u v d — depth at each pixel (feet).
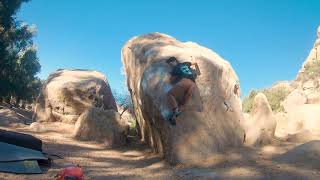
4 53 127.34
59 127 59.11
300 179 28.50
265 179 28.96
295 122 64.85
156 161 37.96
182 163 35.01
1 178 27.58
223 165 33.12
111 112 51.42
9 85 136.77
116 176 31.71
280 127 65.82
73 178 26.91
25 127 58.03
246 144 39.42
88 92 62.85
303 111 66.59
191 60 38.96
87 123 51.29
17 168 29.60
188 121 36.37
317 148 33.14
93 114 51.44
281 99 88.89
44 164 32.81
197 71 38.60
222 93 39.70
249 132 40.11
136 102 49.44
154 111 37.22
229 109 39.68
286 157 33.63
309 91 86.28
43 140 46.93
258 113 42.06
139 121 51.85
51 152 39.45
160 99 36.37
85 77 66.95
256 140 39.47
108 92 67.72
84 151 42.78
